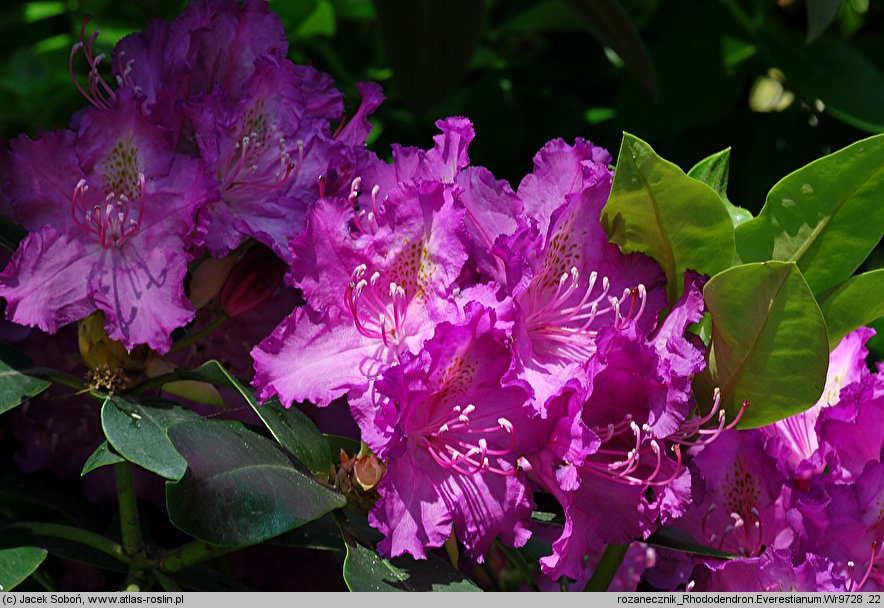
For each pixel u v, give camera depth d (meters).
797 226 0.62
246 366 0.66
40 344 0.65
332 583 0.67
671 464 0.59
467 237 0.58
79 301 0.59
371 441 0.56
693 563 0.63
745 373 0.60
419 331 0.58
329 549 0.63
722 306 0.59
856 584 0.62
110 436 0.58
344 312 0.58
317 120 0.63
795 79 0.81
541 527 0.63
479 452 0.57
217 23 0.62
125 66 0.62
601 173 0.60
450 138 0.60
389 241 0.58
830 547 0.62
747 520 0.64
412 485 0.57
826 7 0.73
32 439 0.65
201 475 0.57
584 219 0.60
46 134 0.60
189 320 0.59
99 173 0.60
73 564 0.68
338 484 0.59
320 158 0.62
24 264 0.59
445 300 0.58
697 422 0.60
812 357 0.58
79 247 0.60
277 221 0.61
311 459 0.59
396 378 0.56
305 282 0.58
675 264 0.61
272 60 0.62
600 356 0.58
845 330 0.63
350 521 0.60
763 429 0.64
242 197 0.62
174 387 0.63
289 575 0.67
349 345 0.58
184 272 0.59
